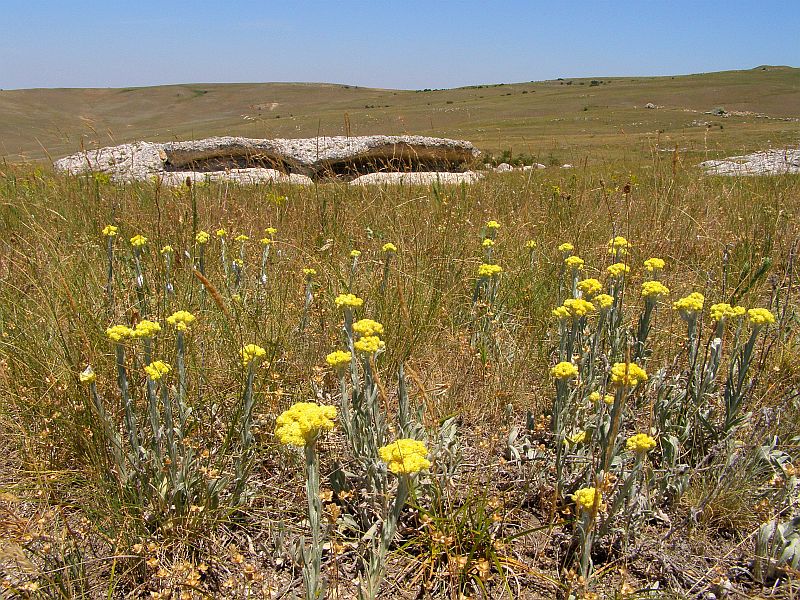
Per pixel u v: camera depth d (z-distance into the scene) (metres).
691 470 2.51
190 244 4.32
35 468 2.34
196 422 2.57
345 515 2.27
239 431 2.66
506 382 3.21
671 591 2.07
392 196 6.45
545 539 2.33
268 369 2.76
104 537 2.10
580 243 5.10
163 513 2.23
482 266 3.63
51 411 2.57
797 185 8.20
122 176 7.38
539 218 6.00
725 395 2.69
